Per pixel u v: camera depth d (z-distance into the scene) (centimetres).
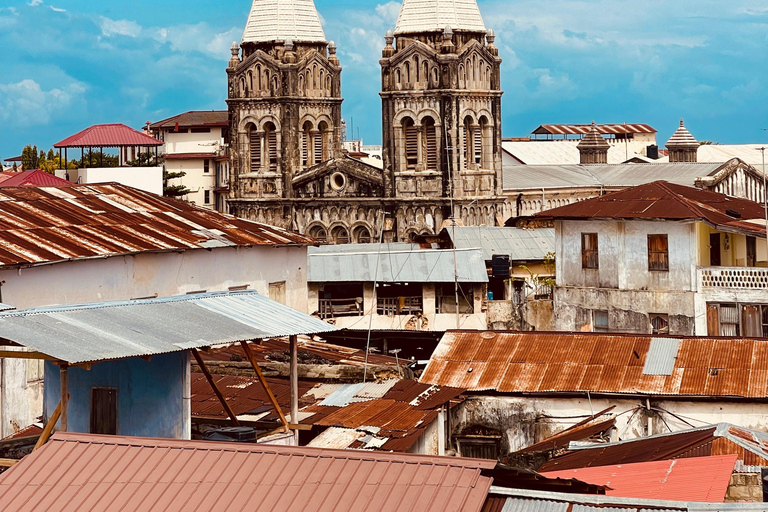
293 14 16088
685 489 3706
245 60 16000
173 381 4144
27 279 5803
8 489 3075
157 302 4516
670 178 16488
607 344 6331
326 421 5084
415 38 15175
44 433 3688
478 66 15138
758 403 5788
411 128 15212
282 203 15838
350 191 15550
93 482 3072
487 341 6494
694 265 8362
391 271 10325
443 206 14950
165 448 3169
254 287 7606
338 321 10244
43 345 3712
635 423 5928
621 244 8681
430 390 5700
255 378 5656
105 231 6688
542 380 6091
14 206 6762
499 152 15300
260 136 16012
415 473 2966
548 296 10756
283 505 2911
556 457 4919
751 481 3856
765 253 8375
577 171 17275
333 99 16162
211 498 2966
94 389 4247
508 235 11806
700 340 6247
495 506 2919
